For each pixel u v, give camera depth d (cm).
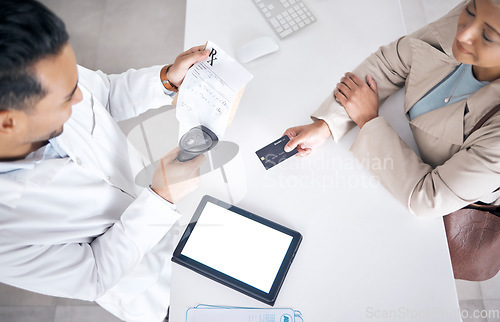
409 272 87
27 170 76
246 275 84
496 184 85
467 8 78
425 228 90
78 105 90
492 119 84
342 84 100
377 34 109
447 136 92
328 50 109
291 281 87
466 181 85
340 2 114
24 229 76
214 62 89
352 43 109
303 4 113
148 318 105
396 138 95
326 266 88
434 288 86
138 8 206
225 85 87
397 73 103
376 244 89
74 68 65
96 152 91
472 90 90
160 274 104
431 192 89
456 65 93
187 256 86
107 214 91
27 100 59
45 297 162
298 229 91
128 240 85
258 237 87
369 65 104
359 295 86
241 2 115
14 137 66
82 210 85
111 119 102
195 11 115
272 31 112
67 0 209
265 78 107
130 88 106
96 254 86
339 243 90
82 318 159
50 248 80
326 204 93
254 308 85
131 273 97
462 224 106
